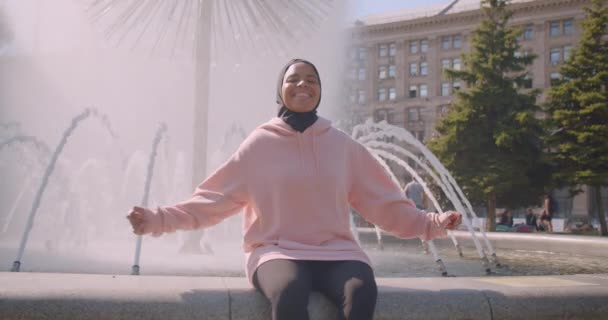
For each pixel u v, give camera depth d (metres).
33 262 4.28
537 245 7.16
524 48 52.94
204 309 1.92
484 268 4.95
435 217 2.31
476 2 57.84
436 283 2.32
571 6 50.94
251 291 2.03
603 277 2.62
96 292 1.90
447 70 28.75
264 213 2.22
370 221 2.45
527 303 2.13
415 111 57.81
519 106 27.39
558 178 25.92
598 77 24.83
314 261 2.07
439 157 27.48
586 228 26.02
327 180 2.24
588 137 24.53
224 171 2.28
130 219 2.07
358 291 1.88
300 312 1.84
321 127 2.32
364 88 60.06
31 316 1.81
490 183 26.16
